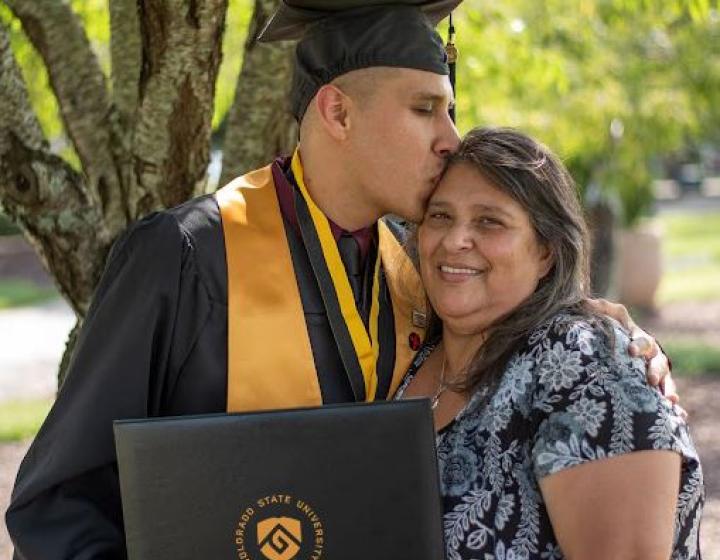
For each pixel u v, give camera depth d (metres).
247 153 4.00
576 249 2.70
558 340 2.56
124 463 2.45
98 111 4.01
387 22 2.80
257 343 2.81
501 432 2.57
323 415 2.43
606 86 8.68
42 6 4.02
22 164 3.80
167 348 2.78
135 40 4.02
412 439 2.43
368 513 2.43
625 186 11.41
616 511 2.42
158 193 3.75
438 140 2.83
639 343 2.60
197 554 2.44
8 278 19.67
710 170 42.66
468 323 2.74
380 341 2.98
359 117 2.83
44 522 2.78
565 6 8.21
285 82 3.96
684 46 9.93
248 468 2.43
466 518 2.56
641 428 2.46
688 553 2.62
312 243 2.90
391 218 3.32
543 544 2.53
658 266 15.81
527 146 2.73
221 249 2.83
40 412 10.00
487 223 2.71
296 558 2.43
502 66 6.85
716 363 11.86
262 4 3.93
